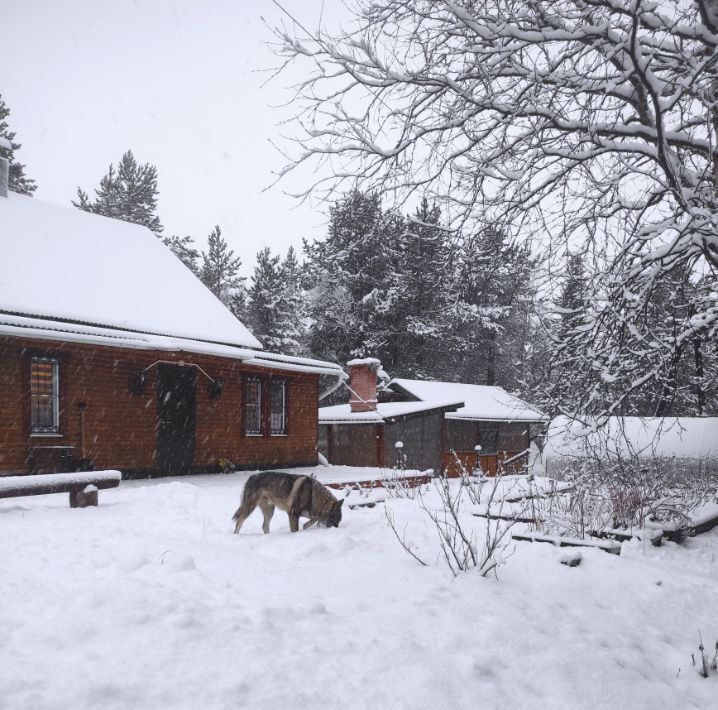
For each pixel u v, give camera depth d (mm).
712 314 7320
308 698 3561
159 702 3367
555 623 5258
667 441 14250
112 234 21781
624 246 7051
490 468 28109
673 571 7297
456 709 3699
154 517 9047
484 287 8773
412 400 27188
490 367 40344
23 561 6082
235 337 20297
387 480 13578
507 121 6547
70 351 15180
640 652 5070
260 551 7078
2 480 8820
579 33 5961
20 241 17875
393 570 6172
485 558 6555
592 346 7848
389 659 4109
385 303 24438
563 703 4004
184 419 18109
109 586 4832
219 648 3998
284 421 21766
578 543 7660
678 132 6773
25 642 4027
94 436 15648
